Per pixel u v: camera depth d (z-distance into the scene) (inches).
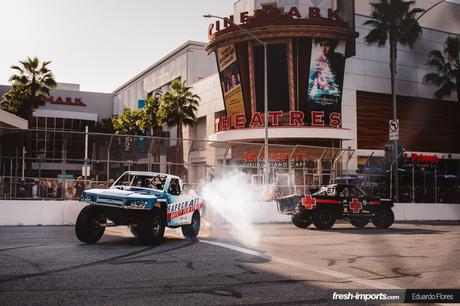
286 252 399.2
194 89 2197.3
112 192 422.3
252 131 1498.5
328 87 1581.0
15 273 279.9
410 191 1245.7
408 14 1705.2
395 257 380.2
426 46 1923.0
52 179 692.7
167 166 775.1
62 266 306.0
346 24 1581.0
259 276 284.5
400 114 1841.8
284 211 713.0
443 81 1920.5
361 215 717.9
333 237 547.2
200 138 2166.6
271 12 1536.7
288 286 257.1
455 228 751.7
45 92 1903.3
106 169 722.2
